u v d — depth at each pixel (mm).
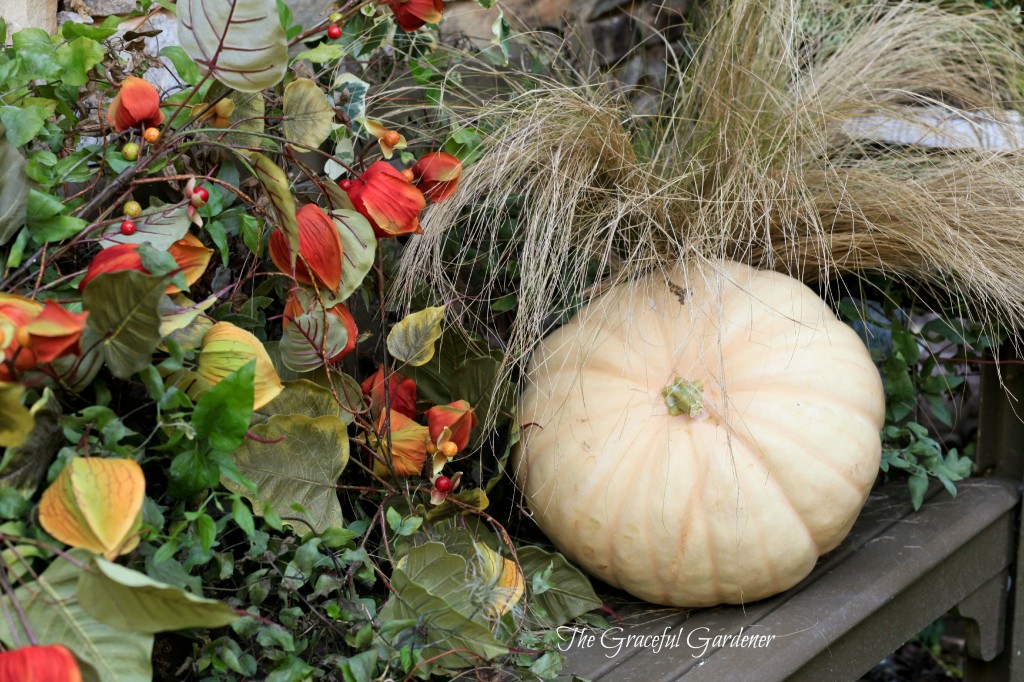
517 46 1880
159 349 1364
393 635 1400
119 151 1454
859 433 1556
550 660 1446
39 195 1335
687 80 1831
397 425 1501
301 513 1444
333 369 1469
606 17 1977
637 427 1552
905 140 1784
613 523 1544
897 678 2238
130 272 1258
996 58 1924
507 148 1651
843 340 1596
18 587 1250
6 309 1245
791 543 1535
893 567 1642
